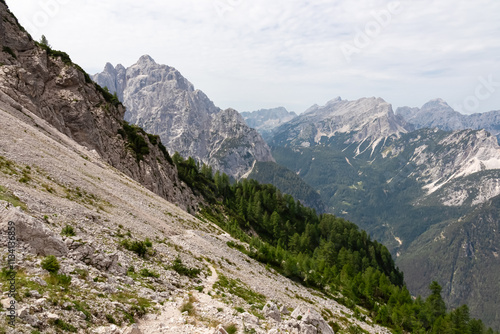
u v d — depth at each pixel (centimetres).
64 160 6569
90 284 2548
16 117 7275
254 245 12212
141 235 5225
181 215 8962
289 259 9794
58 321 1806
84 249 3027
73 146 8662
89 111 11169
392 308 10731
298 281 9969
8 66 9438
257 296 5128
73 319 1936
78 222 4053
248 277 6475
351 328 6450
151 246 4812
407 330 9712
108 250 3603
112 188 7094
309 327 3391
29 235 2630
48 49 11600
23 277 2128
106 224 4688
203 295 3753
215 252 7081
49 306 1923
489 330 11881
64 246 2886
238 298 4316
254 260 9075
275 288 6912
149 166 12331
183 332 2375
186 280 4191
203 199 18075
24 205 3472
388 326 9262
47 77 10738
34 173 4838
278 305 5288
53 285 2212
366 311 10181
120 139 12331
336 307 8581
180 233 7056
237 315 3181
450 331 10556
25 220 2650
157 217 7150
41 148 6222
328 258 16612
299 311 4147
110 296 2527
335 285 12050
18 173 4403
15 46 10438
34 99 9581
